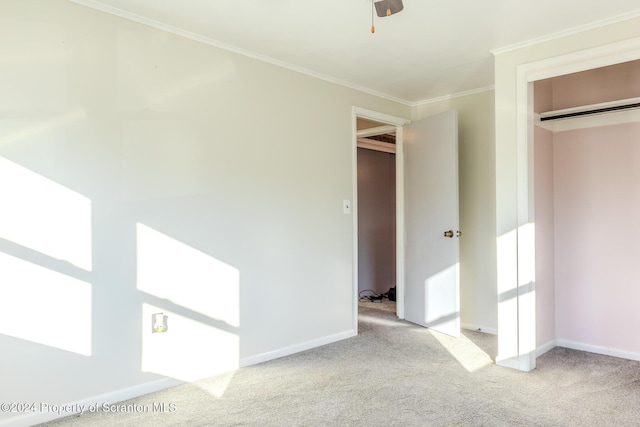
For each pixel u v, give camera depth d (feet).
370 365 9.97
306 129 11.43
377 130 15.99
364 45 9.73
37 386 7.08
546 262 11.28
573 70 8.95
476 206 13.37
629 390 8.46
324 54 10.28
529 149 9.60
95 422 7.12
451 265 12.46
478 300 13.30
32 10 7.09
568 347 11.44
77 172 7.53
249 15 8.25
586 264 11.21
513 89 9.77
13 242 6.88
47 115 7.22
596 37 8.64
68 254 7.41
